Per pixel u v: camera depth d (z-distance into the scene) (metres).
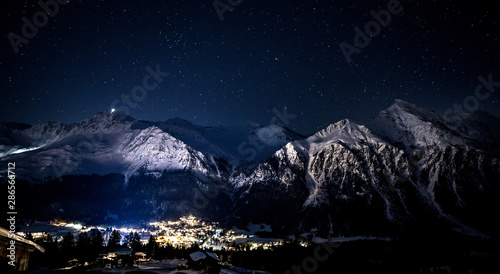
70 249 98.75
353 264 78.69
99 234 121.38
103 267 82.44
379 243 93.38
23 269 32.06
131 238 147.12
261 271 92.19
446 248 80.50
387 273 69.75
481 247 82.56
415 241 89.75
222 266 96.38
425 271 66.44
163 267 88.25
